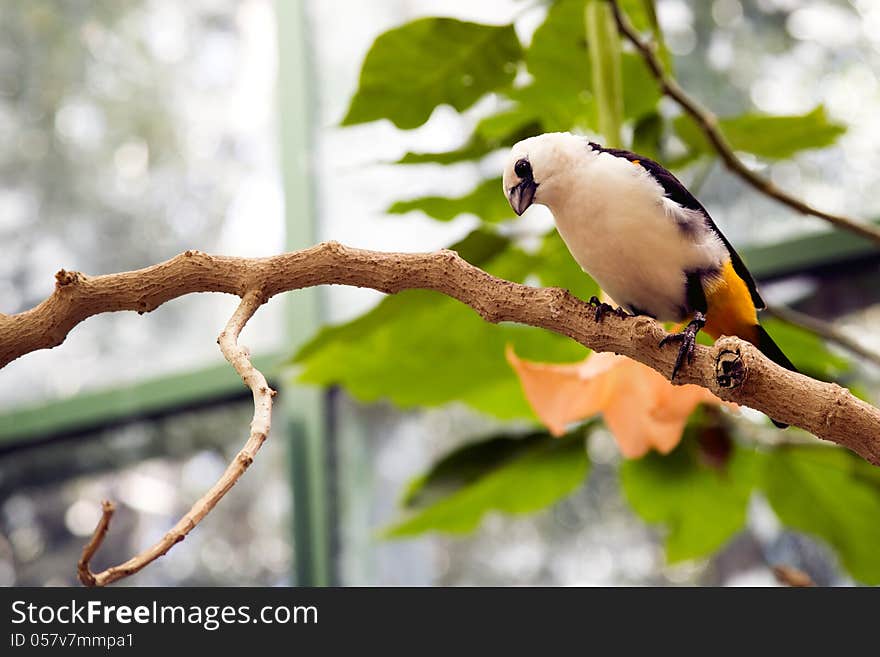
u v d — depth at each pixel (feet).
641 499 8.33
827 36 12.82
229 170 16.20
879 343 12.07
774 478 8.21
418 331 7.98
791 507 8.32
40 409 15.61
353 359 8.20
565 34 7.11
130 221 16.07
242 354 3.83
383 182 15.42
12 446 15.69
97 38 16.51
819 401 4.10
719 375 4.23
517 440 7.98
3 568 15.25
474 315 7.86
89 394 15.52
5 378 15.84
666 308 5.81
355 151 15.57
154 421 15.49
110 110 16.38
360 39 15.81
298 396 15.28
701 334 6.92
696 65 13.28
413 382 8.47
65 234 15.97
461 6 14.79
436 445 14.89
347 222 15.43
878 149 12.36
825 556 12.42
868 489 8.02
